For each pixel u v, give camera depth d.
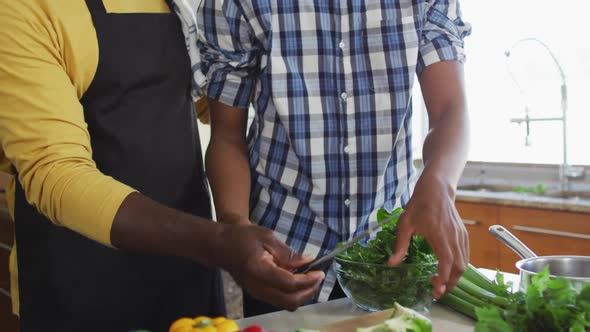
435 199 1.05
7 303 2.23
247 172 1.31
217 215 1.25
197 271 1.28
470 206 3.02
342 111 1.27
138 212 0.92
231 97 1.30
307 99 1.26
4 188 2.13
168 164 1.23
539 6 3.25
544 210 2.75
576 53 3.14
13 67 0.95
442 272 1.01
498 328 0.91
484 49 3.49
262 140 1.31
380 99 1.27
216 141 1.33
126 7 1.18
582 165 3.13
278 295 0.91
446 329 1.07
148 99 1.20
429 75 1.31
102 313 1.18
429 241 1.03
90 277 1.16
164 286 1.23
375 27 1.26
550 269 1.14
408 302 1.13
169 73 1.23
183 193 1.27
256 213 1.34
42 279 1.16
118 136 1.16
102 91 1.14
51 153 0.93
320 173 1.28
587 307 0.89
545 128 3.28
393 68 1.27
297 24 1.25
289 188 1.30
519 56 3.35
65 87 0.99
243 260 0.89
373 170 1.29
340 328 1.04
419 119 3.84
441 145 1.21
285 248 0.93
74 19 1.08
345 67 1.26
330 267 1.30
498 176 3.43
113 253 1.17
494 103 3.48
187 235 0.92
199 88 1.29
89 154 0.99
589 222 2.61
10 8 0.97
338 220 1.30
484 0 3.46
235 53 1.30
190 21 1.26
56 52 1.03
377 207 1.31
